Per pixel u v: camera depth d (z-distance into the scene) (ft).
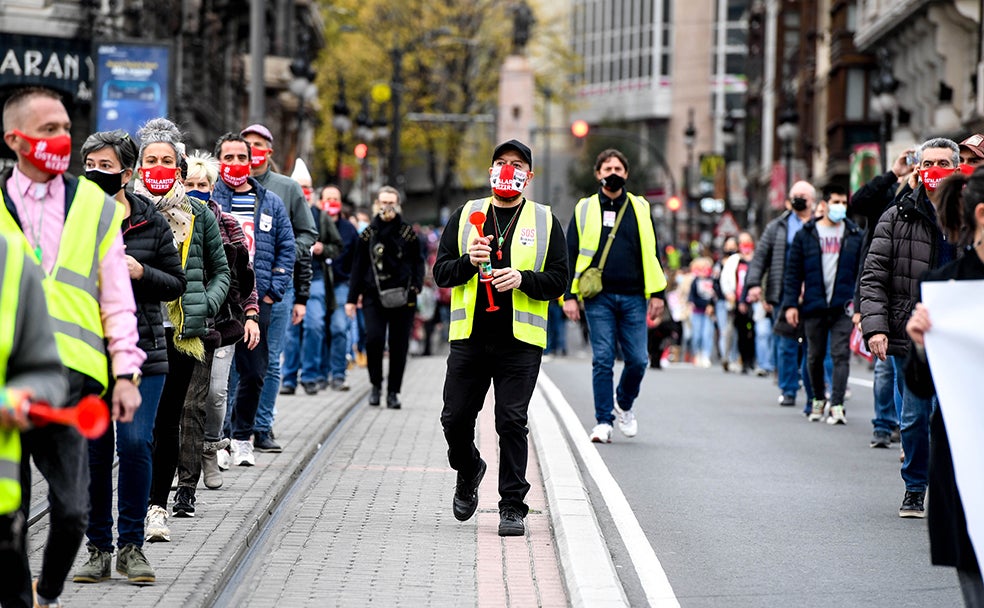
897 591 68.44
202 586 64.49
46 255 55.83
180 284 65.57
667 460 108.68
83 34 241.55
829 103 433.89
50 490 53.47
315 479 97.96
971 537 51.34
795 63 529.86
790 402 153.17
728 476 101.91
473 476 81.15
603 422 117.50
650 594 67.21
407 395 153.58
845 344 135.54
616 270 113.09
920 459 86.63
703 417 139.54
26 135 52.95
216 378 88.28
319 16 539.70
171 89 225.35
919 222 86.12
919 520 86.53
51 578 54.70
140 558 64.95
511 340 77.87
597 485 96.32
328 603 64.59
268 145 113.50
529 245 77.66
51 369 47.98
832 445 119.96
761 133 609.42
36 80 240.73
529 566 72.13
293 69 288.51
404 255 138.41
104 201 57.57
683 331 273.95
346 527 81.35
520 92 554.87
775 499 93.04
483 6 604.90
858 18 409.90
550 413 127.54
